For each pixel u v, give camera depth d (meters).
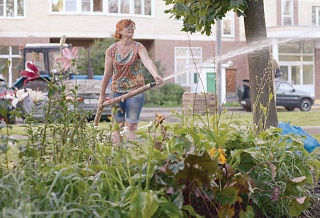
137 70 6.38
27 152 3.69
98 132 4.25
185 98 19.59
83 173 3.46
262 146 4.23
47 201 3.00
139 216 3.06
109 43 29.66
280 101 26.52
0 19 32.81
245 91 25.03
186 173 3.32
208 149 3.74
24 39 33.00
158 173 3.47
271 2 36.91
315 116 18.80
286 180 3.96
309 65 36.91
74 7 33.59
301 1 37.34
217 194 3.50
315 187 4.68
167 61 35.22
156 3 35.00
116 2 34.25
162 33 35.12
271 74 6.54
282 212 4.09
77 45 34.47
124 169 3.60
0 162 3.71
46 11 33.28
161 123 4.19
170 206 3.16
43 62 19.50
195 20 6.83
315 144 5.79
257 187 4.02
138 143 4.05
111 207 3.15
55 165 3.49
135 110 6.30
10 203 2.99
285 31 33.22
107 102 5.67
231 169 3.62
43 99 4.04
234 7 6.29
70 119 3.97
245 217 3.61
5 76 4.06
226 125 4.43
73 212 2.99
